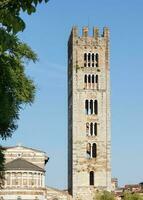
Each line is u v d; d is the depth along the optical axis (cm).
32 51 7362
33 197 18400
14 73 6681
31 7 1914
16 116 7044
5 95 6375
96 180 17875
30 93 7294
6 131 6988
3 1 1905
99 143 18162
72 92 18488
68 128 19362
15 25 1881
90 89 18475
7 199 18338
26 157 19712
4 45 1906
